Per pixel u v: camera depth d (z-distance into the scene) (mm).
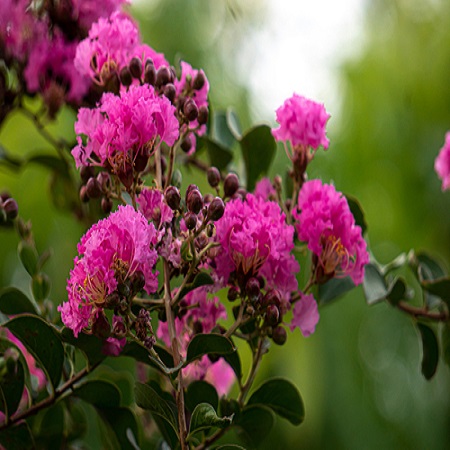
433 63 2395
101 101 991
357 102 2305
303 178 1015
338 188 2221
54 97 1088
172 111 953
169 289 951
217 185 989
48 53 1083
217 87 2008
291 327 966
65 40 1091
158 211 945
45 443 1085
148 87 967
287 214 1018
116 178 964
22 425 1009
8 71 1114
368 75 2340
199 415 929
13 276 1833
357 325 2225
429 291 1083
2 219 1055
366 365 2260
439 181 2303
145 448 1108
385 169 2301
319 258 977
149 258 926
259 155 1088
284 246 952
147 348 936
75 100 1090
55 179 1183
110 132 944
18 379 1001
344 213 978
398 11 2408
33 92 1109
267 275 958
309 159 1013
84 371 992
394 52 2420
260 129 1081
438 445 2273
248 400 1006
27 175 1876
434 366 1094
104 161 952
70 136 1784
